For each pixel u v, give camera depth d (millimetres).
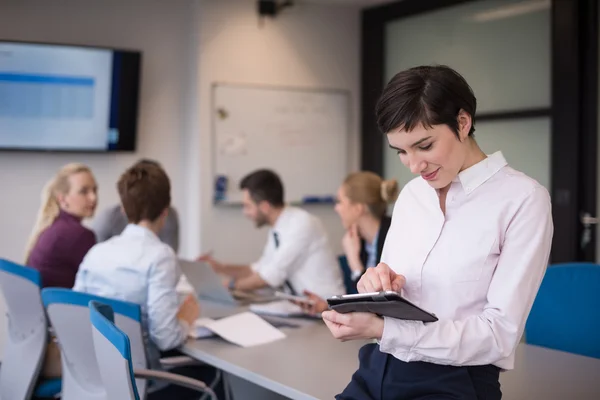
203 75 5035
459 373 1547
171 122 5156
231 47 5133
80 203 3463
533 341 2664
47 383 3035
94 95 4773
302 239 3520
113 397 1868
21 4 4629
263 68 5266
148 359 2461
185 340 2660
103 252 2721
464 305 1549
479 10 4859
